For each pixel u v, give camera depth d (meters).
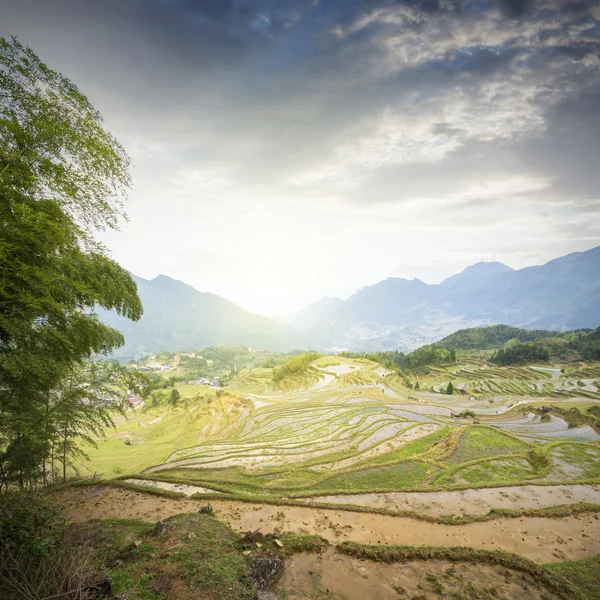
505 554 11.90
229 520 14.64
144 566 9.16
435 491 19.67
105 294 14.12
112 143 13.13
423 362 177.62
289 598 9.21
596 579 11.55
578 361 155.88
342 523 14.86
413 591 9.89
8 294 9.38
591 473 25.45
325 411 63.88
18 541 8.29
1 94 10.30
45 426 16.86
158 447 70.94
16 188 9.94
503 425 57.81
